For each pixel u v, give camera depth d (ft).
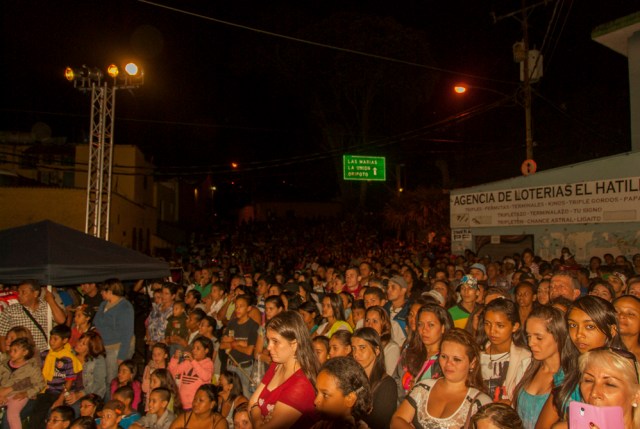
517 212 57.57
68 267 28.27
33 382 21.91
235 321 25.50
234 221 241.96
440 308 15.81
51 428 19.57
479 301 23.24
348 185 151.02
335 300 22.89
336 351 15.83
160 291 31.71
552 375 12.76
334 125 144.25
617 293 23.77
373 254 79.97
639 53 49.67
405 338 21.36
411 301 22.35
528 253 42.96
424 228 93.40
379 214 142.41
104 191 58.03
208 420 19.11
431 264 53.36
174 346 27.48
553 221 54.39
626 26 49.32
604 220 50.44
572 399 11.03
